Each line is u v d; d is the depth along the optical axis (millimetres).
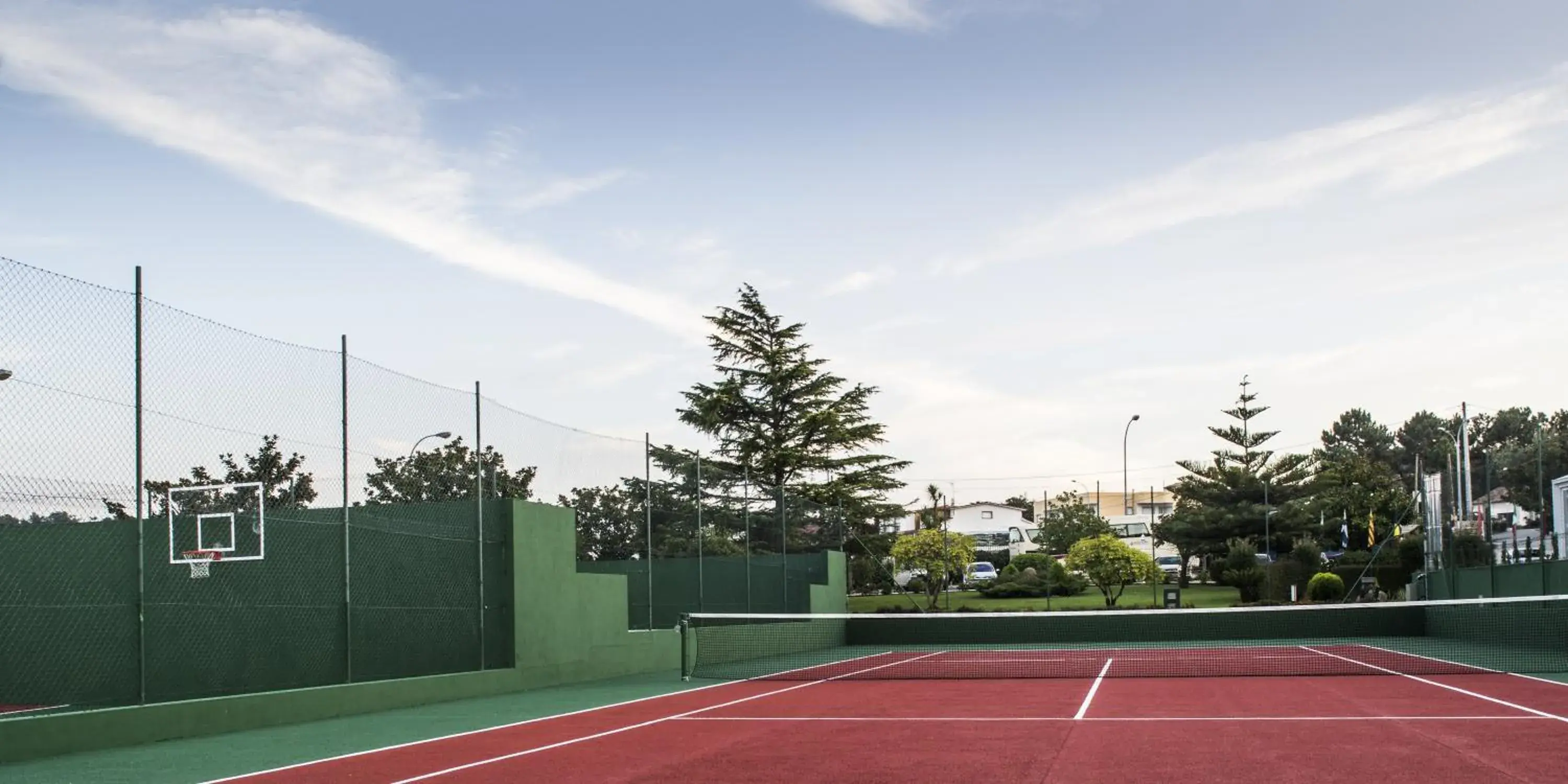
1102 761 10539
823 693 19516
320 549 18641
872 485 50469
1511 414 106625
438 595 19297
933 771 10086
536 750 11992
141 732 13352
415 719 15844
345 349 16797
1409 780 9219
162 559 19094
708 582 29156
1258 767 10000
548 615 21797
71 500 12555
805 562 36406
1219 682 20469
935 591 45844
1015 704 16734
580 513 23578
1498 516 49188
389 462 17688
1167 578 61438
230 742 13430
